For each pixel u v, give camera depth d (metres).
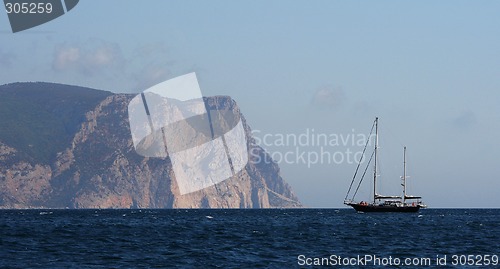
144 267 177.00
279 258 199.12
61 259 190.62
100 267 176.00
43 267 174.38
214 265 182.38
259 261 191.62
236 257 199.75
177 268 176.50
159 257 197.38
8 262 183.25
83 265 179.25
